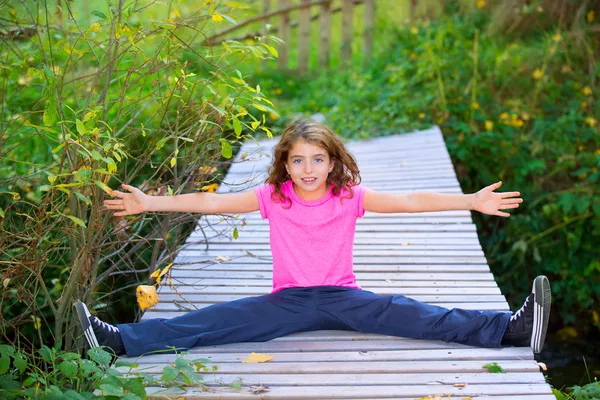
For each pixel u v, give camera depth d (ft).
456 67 26.96
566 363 20.10
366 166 21.31
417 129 25.14
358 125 25.17
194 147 12.77
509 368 10.16
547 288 10.21
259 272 14.06
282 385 9.87
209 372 10.21
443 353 10.64
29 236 11.35
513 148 24.68
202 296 12.94
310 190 11.02
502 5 29.12
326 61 33.88
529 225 23.18
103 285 17.61
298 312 11.14
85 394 9.27
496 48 28.02
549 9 29.32
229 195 11.23
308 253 11.23
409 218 16.83
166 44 12.16
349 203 11.22
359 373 10.20
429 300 12.51
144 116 20.38
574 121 25.22
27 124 11.57
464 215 16.89
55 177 9.76
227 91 20.25
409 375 10.09
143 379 9.61
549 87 26.66
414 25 31.37
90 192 11.14
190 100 12.34
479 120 25.80
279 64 33.78
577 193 23.27
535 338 10.46
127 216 15.15
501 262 23.50
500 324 10.72
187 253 15.11
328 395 9.57
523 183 24.63
